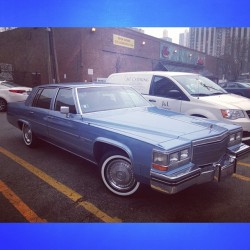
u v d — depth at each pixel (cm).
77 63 1658
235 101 539
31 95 520
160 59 2233
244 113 502
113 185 336
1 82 1066
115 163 333
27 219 286
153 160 276
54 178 388
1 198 329
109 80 747
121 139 310
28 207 308
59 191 347
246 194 338
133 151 296
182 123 346
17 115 550
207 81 637
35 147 533
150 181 279
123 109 420
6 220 284
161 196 332
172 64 2386
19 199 326
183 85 572
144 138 292
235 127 350
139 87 654
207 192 344
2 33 2198
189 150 287
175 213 297
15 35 2081
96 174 403
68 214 295
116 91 454
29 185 364
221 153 324
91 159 375
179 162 277
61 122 416
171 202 319
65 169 422
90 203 317
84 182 375
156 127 325
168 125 335
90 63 1681
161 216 291
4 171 413
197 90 573
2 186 362
